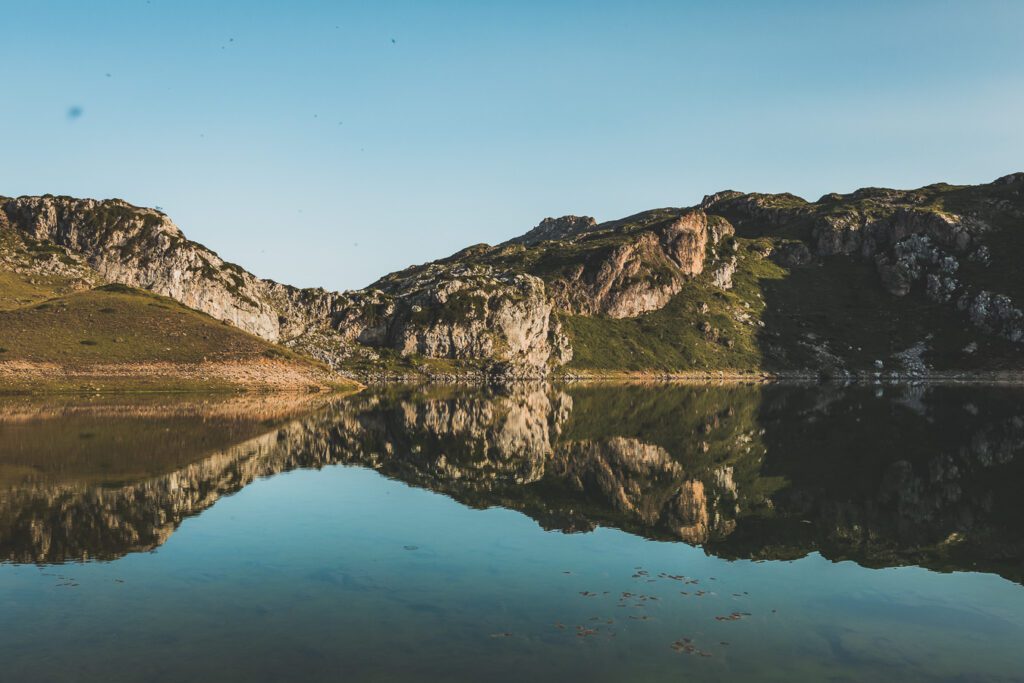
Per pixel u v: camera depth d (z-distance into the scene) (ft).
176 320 500.33
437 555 81.30
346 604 64.18
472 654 53.47
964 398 417.49
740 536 94.22
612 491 125.59
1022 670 52.95
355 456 161.17
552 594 68.23
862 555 85.56
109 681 48.06
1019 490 128.47
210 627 58.18
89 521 94.32
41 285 554.87
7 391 338.54
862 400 393.29
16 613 61.05
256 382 437.58
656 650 55.06
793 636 58.85
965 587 73.51
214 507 104.68
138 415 246.27
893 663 53.78
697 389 554.05
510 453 173.58
